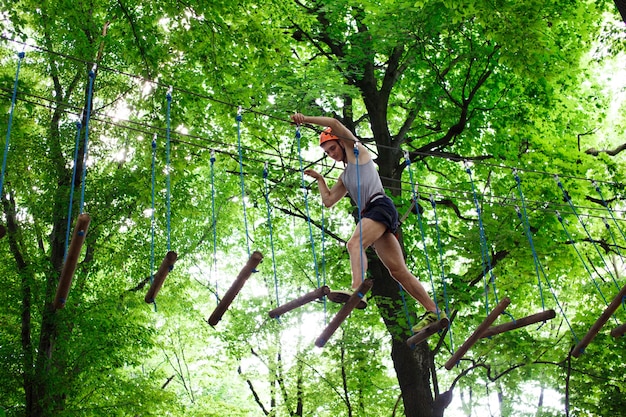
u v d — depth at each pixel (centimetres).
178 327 1769
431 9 1195
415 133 1451
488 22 1052
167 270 470
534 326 1783
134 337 1326
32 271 1271
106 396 1388
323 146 595
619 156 1638
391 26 1219
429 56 1391
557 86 1397
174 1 971
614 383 1336
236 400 2445
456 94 1363
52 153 1341
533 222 1238
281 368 1795
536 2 1048
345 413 1628
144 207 1349
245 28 995
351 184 583
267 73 1209
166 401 1369
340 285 1329
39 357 1224
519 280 1266
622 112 1645
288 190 1305
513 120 1373
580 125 1432
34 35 1369
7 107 996
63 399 1277
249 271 484
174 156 1055
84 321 1275
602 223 1530
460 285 1170
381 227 559
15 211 1392
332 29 1375
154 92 1029
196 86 1051
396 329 1143
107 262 1415
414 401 1174
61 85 1408
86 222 406
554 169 1309
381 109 1350
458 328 1328
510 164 1323
